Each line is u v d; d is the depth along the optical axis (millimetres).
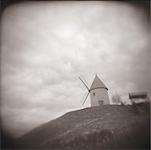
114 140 3307
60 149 3318
